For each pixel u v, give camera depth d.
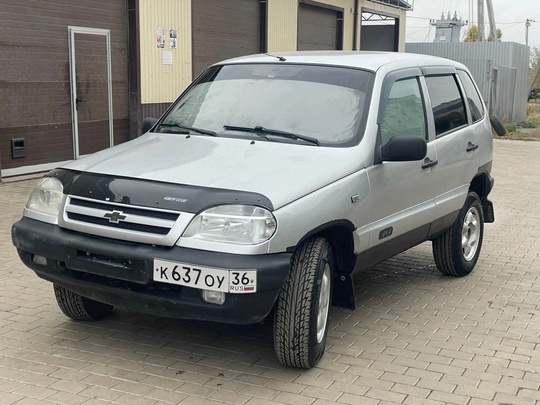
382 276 6.82
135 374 4.39
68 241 4.32
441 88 6.34
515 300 6.16
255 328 5.25
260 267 3.97
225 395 4.13
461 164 6.34
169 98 14.89
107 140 13.36
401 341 5.10
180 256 4.00
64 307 5.07
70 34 12.17
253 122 5.16
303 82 5.40
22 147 11.39
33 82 11.49
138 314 5.45
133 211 4.19
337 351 4.87
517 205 11.02
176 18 14.87
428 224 5.85
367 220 4.87
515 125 28.61
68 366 4.47
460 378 4.49
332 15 23.02
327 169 4.58
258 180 4.27
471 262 6.86
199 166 4.49
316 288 4.29
